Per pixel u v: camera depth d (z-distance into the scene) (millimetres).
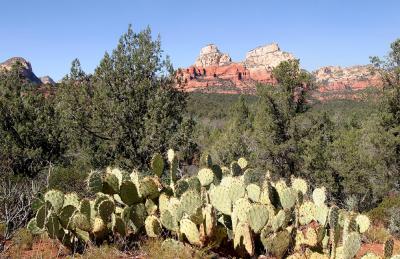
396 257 4621
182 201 5477
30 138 13031
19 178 9242
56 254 5410
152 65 12195
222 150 19281
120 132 11766
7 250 5336
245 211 5348
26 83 17547
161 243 5367
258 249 5551
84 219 5363
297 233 5430
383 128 17062
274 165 17688
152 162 6508
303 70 18375
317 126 17906
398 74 17141
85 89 12375
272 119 18031
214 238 5258
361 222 5656
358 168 15875
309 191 14648
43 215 5500
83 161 12211
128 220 5629
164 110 11859
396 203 11062
